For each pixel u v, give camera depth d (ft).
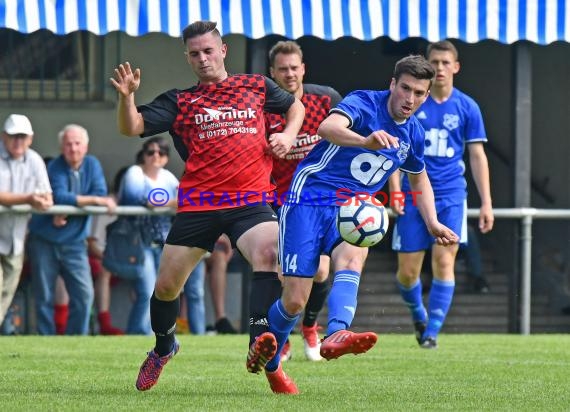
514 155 129.49
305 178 63.41
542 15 124.26
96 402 58.49
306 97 87.40
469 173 173.78
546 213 126.82
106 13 118.01
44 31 148.56
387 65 177.37
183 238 63.16
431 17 122.62
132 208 119.65
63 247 118.83
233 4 119.55
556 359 89.40
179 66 149.79
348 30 121.29
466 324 152.46
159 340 64.54
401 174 103.81
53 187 118.32
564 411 56.29
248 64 130.52
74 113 149.28
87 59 149.28
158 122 63.72
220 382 70.03
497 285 158.40
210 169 63.26
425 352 96.73
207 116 63.67
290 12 120.26
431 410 56.24
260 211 63.21
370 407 56.95
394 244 103.45
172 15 118.73
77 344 101.55
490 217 103.86
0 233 115.03
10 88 147.64
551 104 164.04
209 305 136.77
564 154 162.61
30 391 64.08
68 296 123.44
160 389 65.77
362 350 58.65
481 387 67.77
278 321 61.98
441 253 102.27
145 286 121.70
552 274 159.02
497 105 169.48
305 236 62.03
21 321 128.77
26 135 115.34
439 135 101.14
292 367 82.07
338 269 62.69
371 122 63.00
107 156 149.89
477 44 169.99
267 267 61.93
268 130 86.43
